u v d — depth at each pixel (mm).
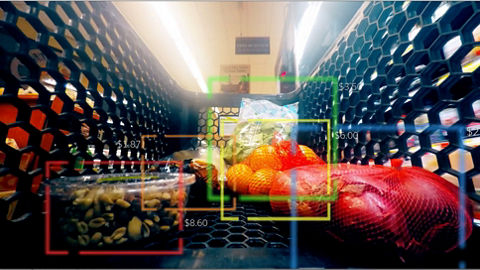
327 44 1592
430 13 497
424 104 523
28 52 425
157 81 1047
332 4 1363
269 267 357
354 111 769
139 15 2758
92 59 603
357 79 757
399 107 584
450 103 456
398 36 575
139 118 849
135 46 829
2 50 382
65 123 507
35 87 440
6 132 382
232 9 3109
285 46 2576
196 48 4102
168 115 1188
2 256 355
